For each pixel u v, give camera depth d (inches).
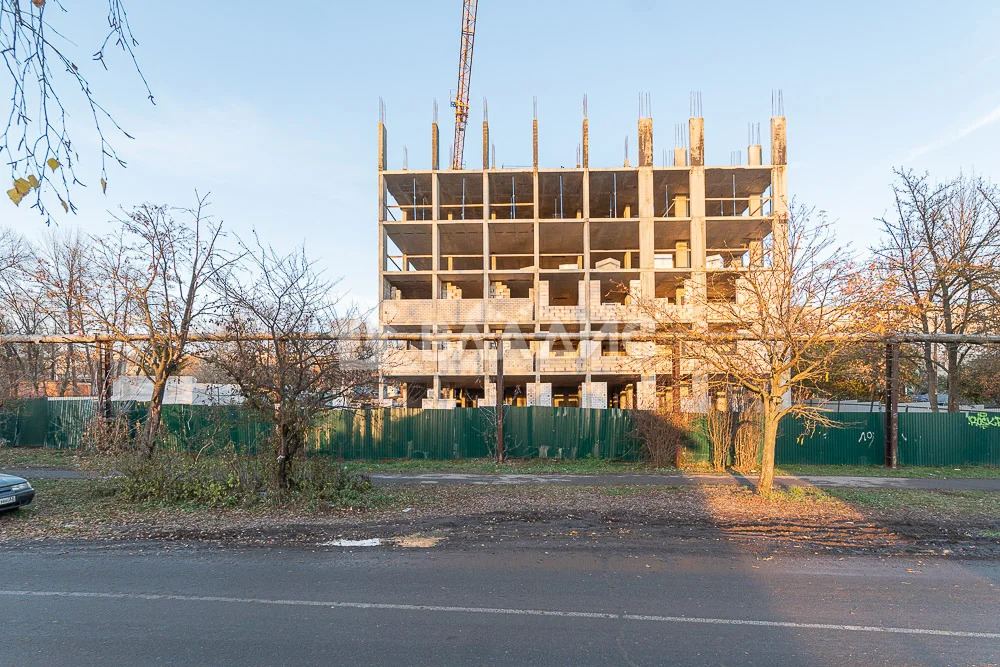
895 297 461.4
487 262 1229.7
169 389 753.0
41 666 161.5
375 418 693.9
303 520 352.2
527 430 695.7
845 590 233.6
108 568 260.2
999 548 303.1
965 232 807.1
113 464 419.2
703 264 1180.5
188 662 164.7
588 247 1222.3
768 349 441.4
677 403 645.9
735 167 1200.8
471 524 348.8
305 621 197.3
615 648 176.2
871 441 649.6
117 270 629.3
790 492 447.5
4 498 347.3
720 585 239.5
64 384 1040.2
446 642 179.9
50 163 106.0
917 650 176.4
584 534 326.3
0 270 871.1
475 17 2165.4
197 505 380.2
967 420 654.5
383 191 1259.2
